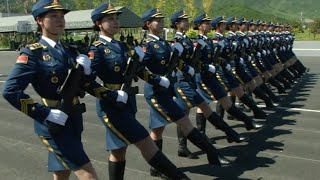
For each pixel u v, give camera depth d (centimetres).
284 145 581
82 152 310
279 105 858
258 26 979
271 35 1030
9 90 291
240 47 737
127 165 511
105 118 376
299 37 4159
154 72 452
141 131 372
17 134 670
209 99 573
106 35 379
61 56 309
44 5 303
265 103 793
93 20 379
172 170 368
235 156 537
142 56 386
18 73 294
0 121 765
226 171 484
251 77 768
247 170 486
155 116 464
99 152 568
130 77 378
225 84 641
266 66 957
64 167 314
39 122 310
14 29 3931
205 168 494
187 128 454
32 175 491
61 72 305
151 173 473
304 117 748
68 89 305
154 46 447
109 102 362
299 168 491
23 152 575
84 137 644
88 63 315
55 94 308
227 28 740
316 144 583
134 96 391
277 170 485
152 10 453
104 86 379
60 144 306
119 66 374
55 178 328
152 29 454
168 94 451
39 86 306
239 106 785
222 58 652
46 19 304
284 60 1127
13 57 2723
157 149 375
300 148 566
